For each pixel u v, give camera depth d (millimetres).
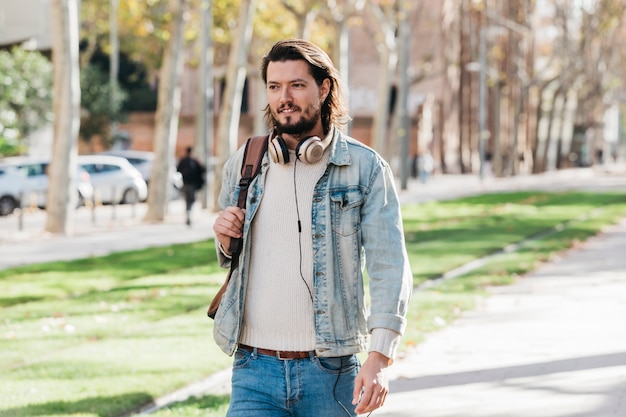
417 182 64125
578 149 96500
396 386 9203
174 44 32031
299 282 4309
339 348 4297
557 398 8609
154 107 74062
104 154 45656
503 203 40969
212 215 35531
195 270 18797
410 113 73500
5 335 11484
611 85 89500
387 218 4297
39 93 50375
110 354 10242
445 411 8219
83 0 58344
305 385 4312
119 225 31203
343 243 4332
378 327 4176
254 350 4375
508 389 8984
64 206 27203
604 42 85812
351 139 4434
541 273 18031
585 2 76688
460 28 80188
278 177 4367
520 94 75875
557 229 28719
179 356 10141
